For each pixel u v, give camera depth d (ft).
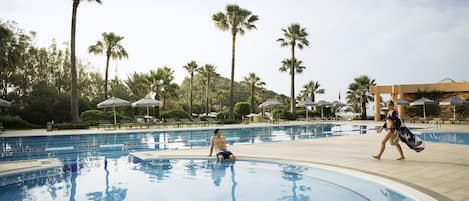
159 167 25.31
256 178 21.03
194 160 27.55
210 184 19.90
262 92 203.10
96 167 25.82
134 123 75.46
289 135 59.11
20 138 51.34
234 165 25.23
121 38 109.19
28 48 102.58
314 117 105.60
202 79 186.70
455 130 54.85
